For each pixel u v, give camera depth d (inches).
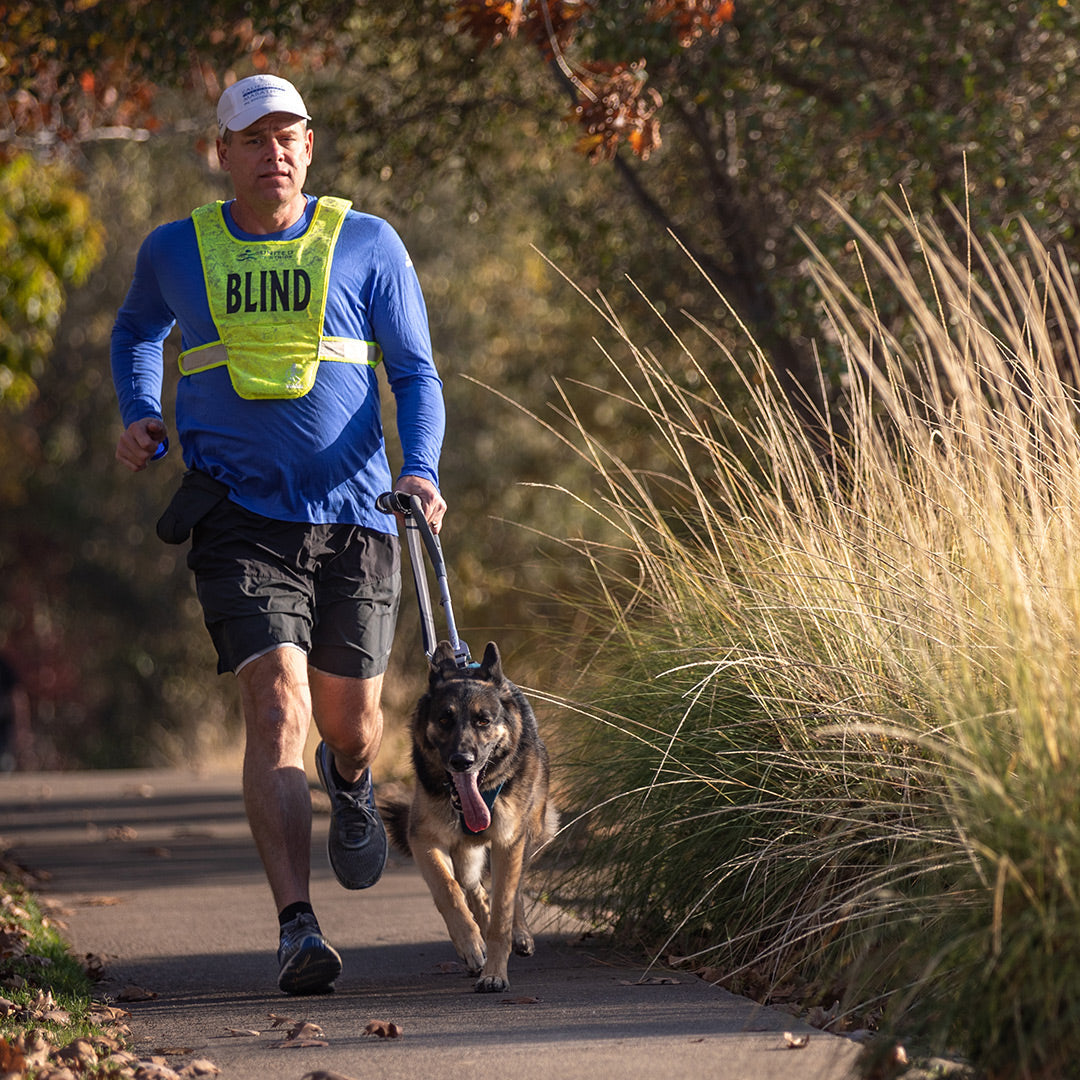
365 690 447.8
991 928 295.7
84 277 1279.5
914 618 414.3
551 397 1505.9
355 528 444.8
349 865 473.4
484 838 452.8
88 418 2368.4
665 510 629.9
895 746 426.9
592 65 712.4
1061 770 306.2
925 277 777.6
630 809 483.5
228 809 1046.4
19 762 2356.1
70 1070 327.3
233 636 425.7
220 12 941.8
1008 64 840.3
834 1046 338.0
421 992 431.5
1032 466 411.8
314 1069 335.0
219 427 437.4
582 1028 370.0
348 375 445.1
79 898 636.1
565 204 1132.5
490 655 468.1
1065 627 347.6
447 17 943.0
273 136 441.1
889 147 823.1
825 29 912.9
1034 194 792.9
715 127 970.7
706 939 467.8
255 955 500.1
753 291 939.3
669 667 503.5
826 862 418.6
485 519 1898.4
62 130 1154.0
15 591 2456.9
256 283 439.5
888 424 573.0
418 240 1811.0
